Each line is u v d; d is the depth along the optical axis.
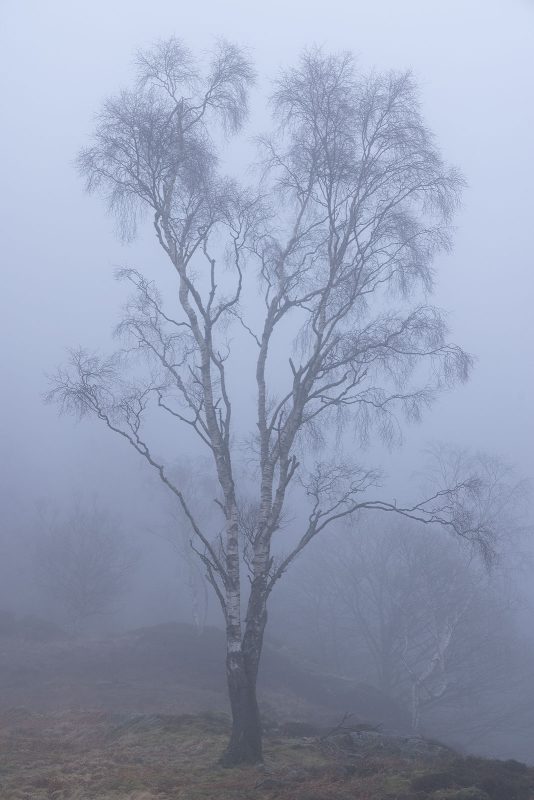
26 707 24.61
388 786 11.09
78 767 12.97
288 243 16.94
